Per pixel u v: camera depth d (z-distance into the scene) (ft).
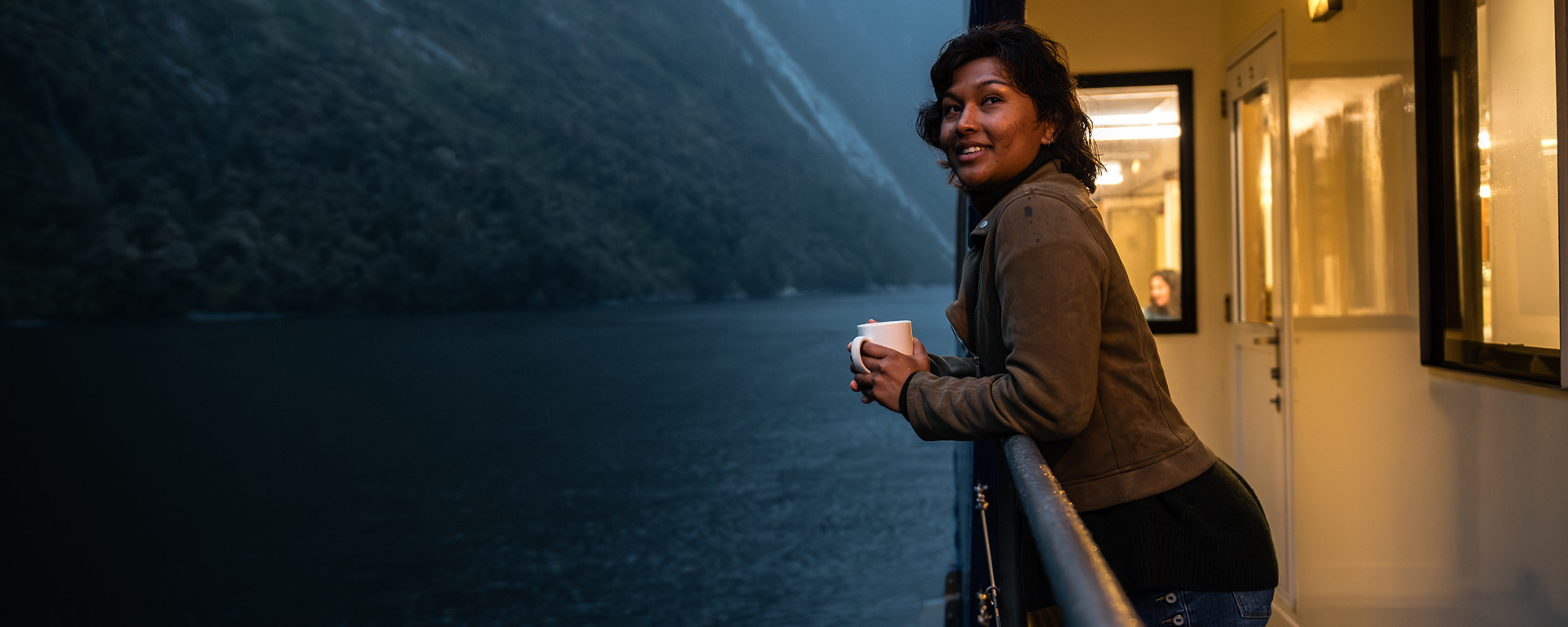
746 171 636.48
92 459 205.67
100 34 423.23
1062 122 3.47
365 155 463.42
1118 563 3.22
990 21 6.42
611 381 299.38
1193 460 3.27
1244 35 10.15
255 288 428.15
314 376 306.55
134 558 146.72
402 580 135.74
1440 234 6.04
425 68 530.68
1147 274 11.34
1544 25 4.84
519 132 543.39
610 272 529.86
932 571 134.00
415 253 470.39
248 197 435.53
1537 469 5.00
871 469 196.54
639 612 119.55
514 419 249.14
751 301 586.45
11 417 240.53
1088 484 3.24
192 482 190.08
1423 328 6.22
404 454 213.25
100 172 404.98
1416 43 6.17
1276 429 9.44
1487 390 5.54
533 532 158.51
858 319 479.82
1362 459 7.31
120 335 368.68
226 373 305.73
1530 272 5.04
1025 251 3.00
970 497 8.60
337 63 479.00
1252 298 10.48
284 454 212.23
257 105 449.89
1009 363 3.02
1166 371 11.28
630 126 592.60
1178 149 11.09
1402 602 6.73
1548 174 4.91
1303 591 8.71
